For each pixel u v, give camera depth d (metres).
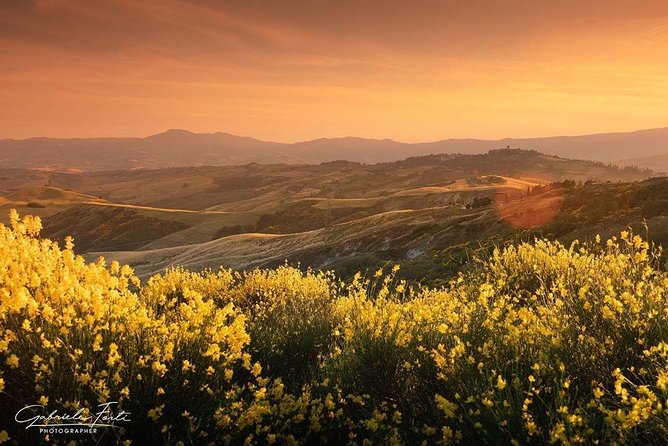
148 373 3.35
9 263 4.04
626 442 2.60
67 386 3.07
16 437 2.83
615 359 3.52
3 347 2.94
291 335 5.47
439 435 3.26
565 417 2.64
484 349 3.52
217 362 3.62
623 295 3.95
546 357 3.29
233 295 8.66
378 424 3.16
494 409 2.97
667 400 2.47
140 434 3.13
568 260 6.55
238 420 3.05
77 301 3.83
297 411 3.59
